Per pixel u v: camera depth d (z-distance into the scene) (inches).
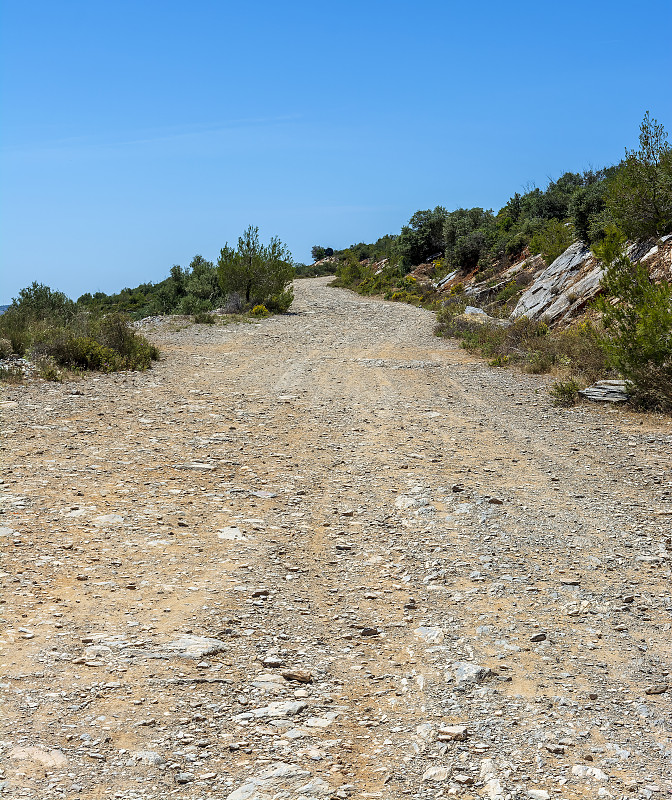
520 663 188.1
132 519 294.0
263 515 310.0
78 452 394.9
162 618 206.1
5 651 180.1
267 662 182.2
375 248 3405.5
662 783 135.9
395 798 130.0
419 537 285.9
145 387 617.0
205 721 152.9
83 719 150.5
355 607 223.5
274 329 1144.8
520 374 720.3
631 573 251.4
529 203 1919.3
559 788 134.0
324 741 148.6
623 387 552.1
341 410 553.0
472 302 1405.0
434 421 514.3
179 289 1701.5
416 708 164.4
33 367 652.7
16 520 282.0
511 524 301.3
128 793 126.7
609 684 177.0
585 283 928.9
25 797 123.3
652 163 871.7
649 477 366.9
